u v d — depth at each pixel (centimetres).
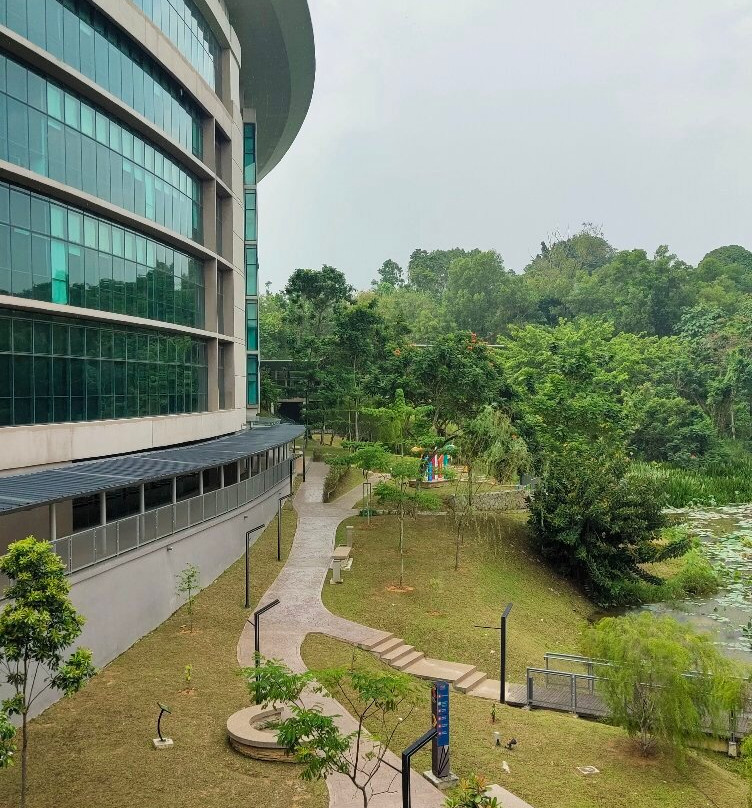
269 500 3606
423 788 1386
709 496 5625
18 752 1443
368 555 3136
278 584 2712
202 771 1381
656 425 6794
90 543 1875
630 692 1631
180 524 2433
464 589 2864
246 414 4491
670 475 5906
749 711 1844
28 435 2169
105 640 1941
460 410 4078
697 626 3028
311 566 2950
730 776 1611
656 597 3400
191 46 3438
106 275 2647
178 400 3281
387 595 2664
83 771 1367
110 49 2630
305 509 4000
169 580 2334
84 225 2512
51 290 2342
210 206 3559
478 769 1483
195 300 3466
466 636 2409
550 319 11331
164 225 3100
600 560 3384
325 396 5534
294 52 4866
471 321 11512
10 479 1966
